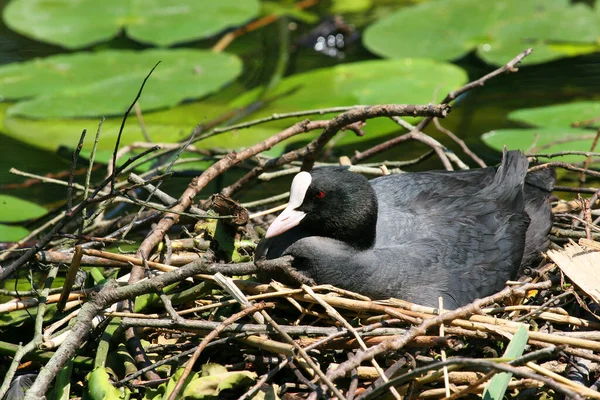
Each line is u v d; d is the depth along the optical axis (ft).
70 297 25.11
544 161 38.27
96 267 28.63
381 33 52.49
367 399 21.75
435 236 27.68
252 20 56.08
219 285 24.66
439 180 30.04
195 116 45.19
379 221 28.14
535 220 29.89
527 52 29.91
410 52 50.39
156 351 25.22
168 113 45.44
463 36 51.67
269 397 22.67
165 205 29.58
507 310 25.04
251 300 25.25
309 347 22.80
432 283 26.66
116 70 48.83
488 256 27.73
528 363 22.30
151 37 51.21
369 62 49.19
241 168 40.70
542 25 52.24
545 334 23.39
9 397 23.90
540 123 41.57
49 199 39.42
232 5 55.72
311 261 26.35
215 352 25.05
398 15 54.24
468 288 26.91
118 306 25.29
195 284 27.35
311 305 25.02
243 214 28.09
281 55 52.06
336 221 26.50
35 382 21.58
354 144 42.45
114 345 24.94
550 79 47.26
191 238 29.48
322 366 24.63
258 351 24.81
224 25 52.70
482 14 53.67
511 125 43.29
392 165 36.04
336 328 23.81
